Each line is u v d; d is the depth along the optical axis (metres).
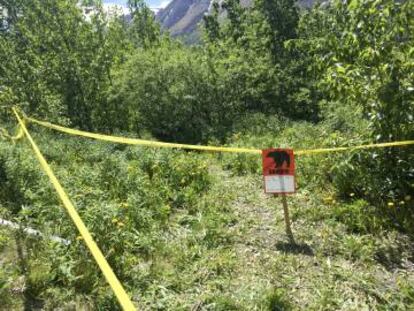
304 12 17.75
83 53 15.30
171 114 14.58
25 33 15.24
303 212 3.88
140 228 3.52
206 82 14.89
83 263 2.72
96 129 15.48
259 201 4.27
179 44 20.86
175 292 2.76
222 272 2.98
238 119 13.99
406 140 3.82
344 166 4.01
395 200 3.81
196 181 4.80
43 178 4.13
